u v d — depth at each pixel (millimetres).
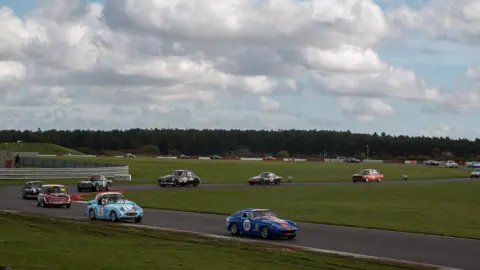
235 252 18906
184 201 44562
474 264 18891
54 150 158250
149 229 26406
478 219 33688
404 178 77625
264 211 25797
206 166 102812
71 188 56969
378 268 17172
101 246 18219
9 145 157625
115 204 30656
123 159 124438
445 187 59500
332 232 27203
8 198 46531
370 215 35281
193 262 16062
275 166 108812
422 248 22344
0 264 13883
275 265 16578
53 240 19234
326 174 89125
